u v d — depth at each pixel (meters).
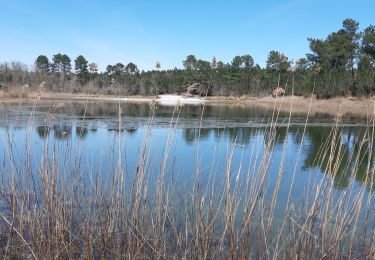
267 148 6.55
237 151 17.09
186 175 11.91
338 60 50.22
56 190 7.12
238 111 43.12
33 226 6.44
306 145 19.89
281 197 10.32
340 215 6.49
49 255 6.07
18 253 6.29
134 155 15.16
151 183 10.33
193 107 49.62
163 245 6.57
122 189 7.38
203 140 20.48
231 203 6.40
